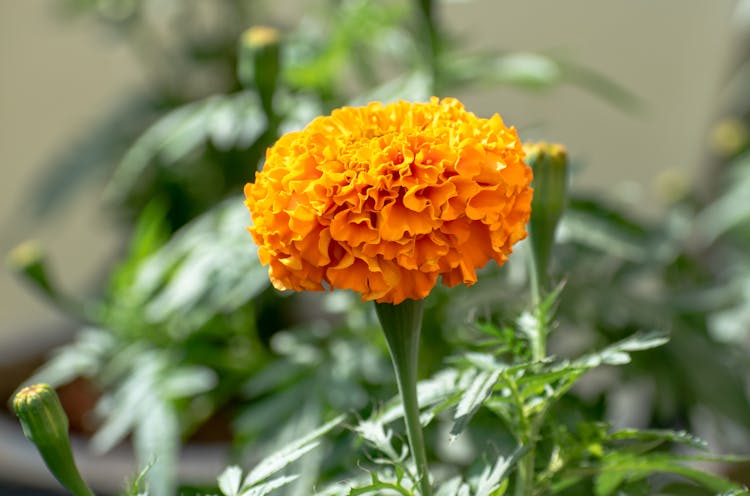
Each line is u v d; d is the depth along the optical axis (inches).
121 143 34.2
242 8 37.4
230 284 22.9
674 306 25.0
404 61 29.0
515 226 16.0
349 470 21.0
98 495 24.6
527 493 17.4
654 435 17.0
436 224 15.4
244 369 27.5
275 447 22.6
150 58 43.4
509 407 17.3
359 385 23.4
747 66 42.2
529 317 17.6
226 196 34.6
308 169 15.7
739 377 25.1
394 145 15.6
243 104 26.2
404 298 15.7
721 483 17.4
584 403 21.7
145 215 27.6
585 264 25.8
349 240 15.4
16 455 25.5
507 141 16.1
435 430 21.3
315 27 31.5
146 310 26.0
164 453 22.8
